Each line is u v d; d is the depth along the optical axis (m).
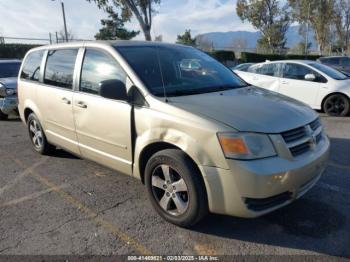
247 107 3.46
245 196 3.04
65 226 3.64
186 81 4.09
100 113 4.12
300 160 3.21
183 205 3.43
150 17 25.64
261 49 42.50
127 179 4.85
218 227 3.54
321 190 4.31
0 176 5.08
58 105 4.88
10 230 3.58
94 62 4.36
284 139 3.16
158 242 3.32
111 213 3.89
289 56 33.53
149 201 4.14
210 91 3.99
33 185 4.73
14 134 7.69
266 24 47.16
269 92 4.29
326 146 3.66
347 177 4.72
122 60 4.00
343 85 8.93
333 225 3.53
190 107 3.40
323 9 44.16
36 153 6.12
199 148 3.16
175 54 4.52
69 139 4.84
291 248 3.18
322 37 45.72
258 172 2.98
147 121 3.59
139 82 3.77
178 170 3.34
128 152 3.88
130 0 24.83
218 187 3.11
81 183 4.75
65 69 4.84
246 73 10.66
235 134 3.05
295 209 3.85
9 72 10.18
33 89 5.57
